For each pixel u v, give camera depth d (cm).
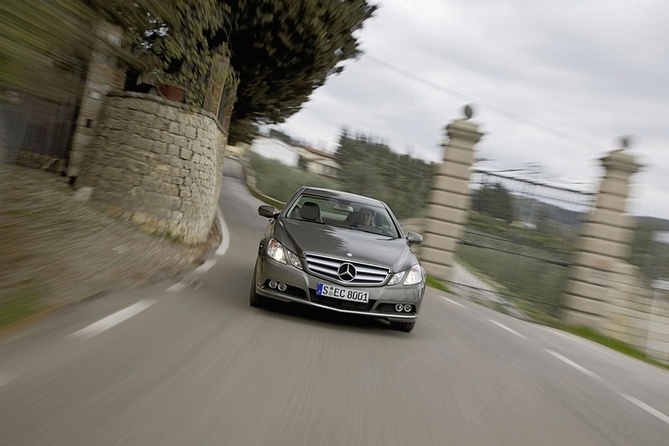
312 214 834
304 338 631
